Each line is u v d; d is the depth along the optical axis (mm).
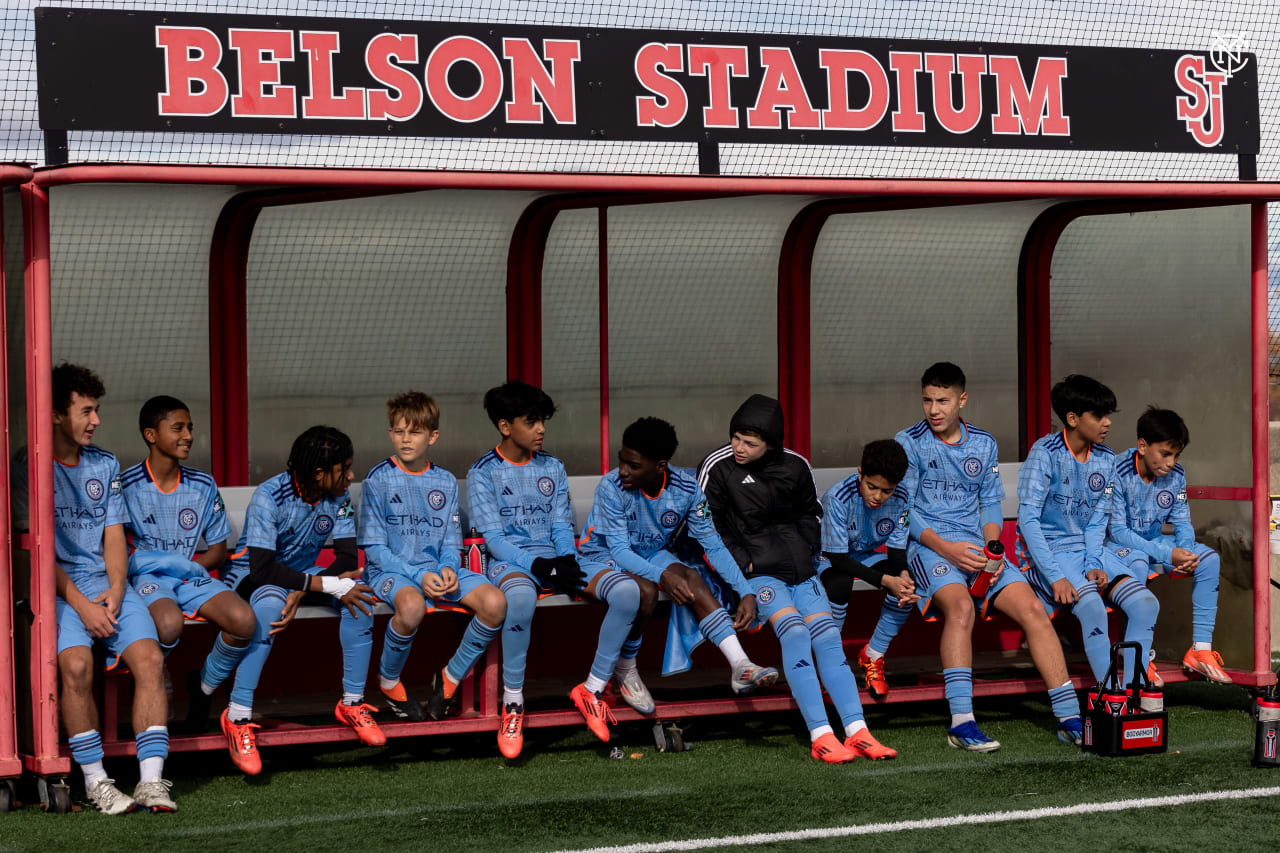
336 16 11445
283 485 12750
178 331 15570
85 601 11453
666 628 15859
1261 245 14945
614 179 11820
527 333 16578
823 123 12852
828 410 17859
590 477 15680
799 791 11805
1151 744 13125
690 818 11016
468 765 12891
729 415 17594
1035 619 13672
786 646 13039
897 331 18031
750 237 17438
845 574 13812
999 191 13133
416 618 12578
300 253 15859
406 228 16188
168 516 12742
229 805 11508
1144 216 16531
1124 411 16906
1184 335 15992
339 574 12797
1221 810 11156
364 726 12523
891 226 17734
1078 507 14719
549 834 10602
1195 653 15078
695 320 17375
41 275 10984
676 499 13484
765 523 13398
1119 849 10156
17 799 11414
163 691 11508
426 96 11664
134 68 10938
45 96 10750
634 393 17203
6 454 11234
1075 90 13750
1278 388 19250
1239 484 15242
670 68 12359
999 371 18375
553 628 15484
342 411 16219
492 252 16562
